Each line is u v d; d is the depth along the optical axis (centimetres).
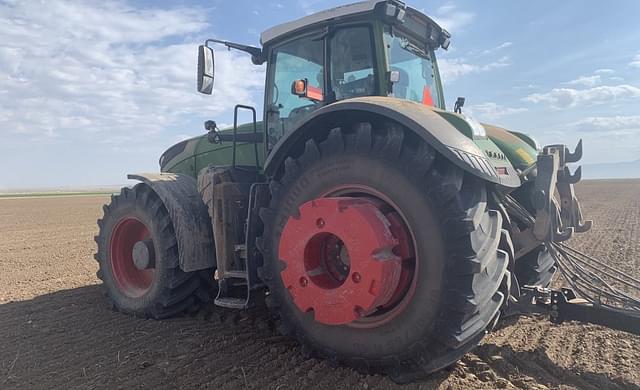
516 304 342
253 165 472
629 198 2809
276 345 371
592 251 843
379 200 293
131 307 467
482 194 286
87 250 964
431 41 456
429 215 272
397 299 285
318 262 302
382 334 289
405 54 423
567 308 328
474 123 326
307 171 319
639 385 299
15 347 380
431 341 272
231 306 365
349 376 302
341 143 305
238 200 403
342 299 279
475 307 261
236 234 398
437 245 270
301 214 297
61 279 662
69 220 1817
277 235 331
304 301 297
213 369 328
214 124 461
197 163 536
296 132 323
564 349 360
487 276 275
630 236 1052
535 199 329
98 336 404
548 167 333
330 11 387
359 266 271
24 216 2061
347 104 297
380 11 367
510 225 327
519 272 421
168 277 441
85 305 511
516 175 334
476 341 274
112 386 304
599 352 353
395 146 286
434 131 274
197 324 432
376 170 291
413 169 279
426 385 293
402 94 412
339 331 306
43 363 346
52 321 450
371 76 378
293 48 422
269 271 337
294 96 422
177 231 426
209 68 415
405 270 283
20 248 1002
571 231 328
